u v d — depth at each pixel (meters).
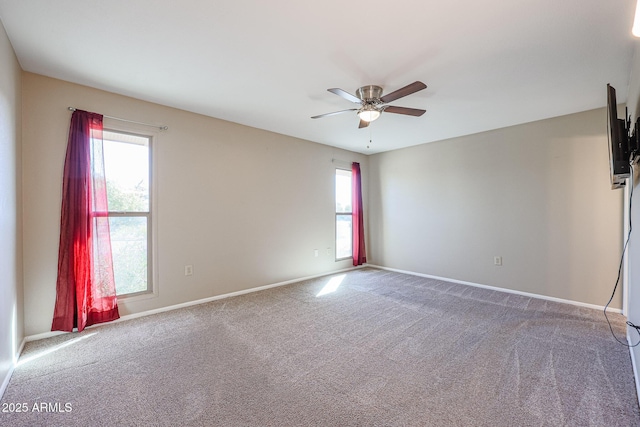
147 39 2.06
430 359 2.25
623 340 2.56
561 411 1.66
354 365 2.17
